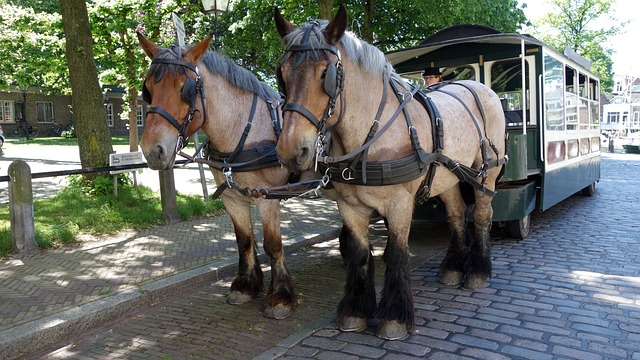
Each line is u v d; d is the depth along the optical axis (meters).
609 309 4.14
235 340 3.80
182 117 3.57
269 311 4.22
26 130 34.97
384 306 3.66
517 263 5.61
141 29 11.74
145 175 12.73
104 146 8.98
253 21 14.51
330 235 7.48
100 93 9.00
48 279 4.98
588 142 9.77
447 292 4.67
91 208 7.82
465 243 4.97
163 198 7.84
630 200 10.36
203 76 3.82
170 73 3.53
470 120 4.36
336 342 3.63
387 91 3.49
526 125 6.80
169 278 5.04
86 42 8.77
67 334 3.95
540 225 7.84
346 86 3.13
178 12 12.98
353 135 3.27
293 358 3.41
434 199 6.26
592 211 9.06
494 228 7.31
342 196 3.62
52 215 7.42
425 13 12.98
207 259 5.79
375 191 3.43
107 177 8.88
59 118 40.00
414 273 5.37
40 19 12.03
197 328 4.05
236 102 4.07
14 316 4.02
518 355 3.34
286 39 2.96
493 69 7.13
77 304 4.29
